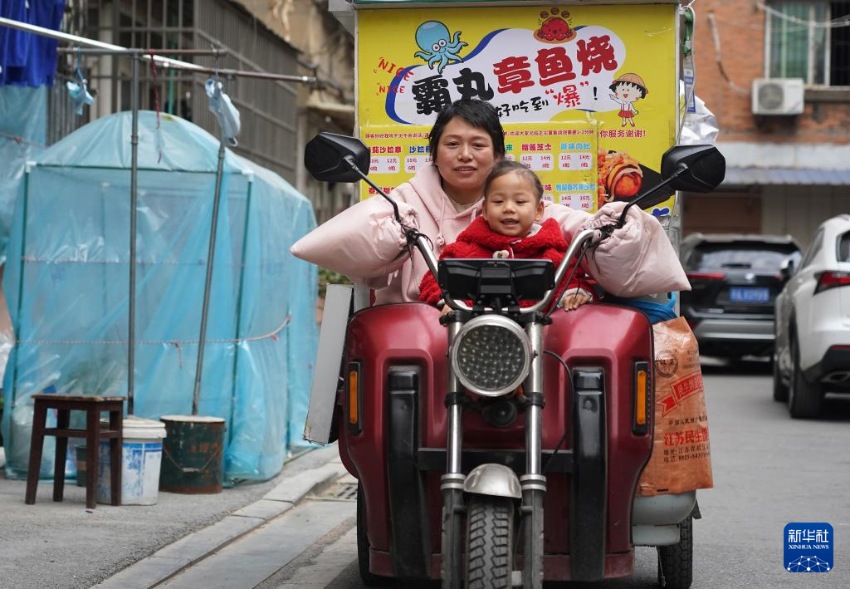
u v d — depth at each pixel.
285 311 8.45
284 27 17.02
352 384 4.16
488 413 3.79
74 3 10.48
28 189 7.54
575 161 5.52
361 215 4.29
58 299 7.55
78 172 7.54
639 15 5.61
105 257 7.58
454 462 3.77
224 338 7.63
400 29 5.72
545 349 4.07
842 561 5.70
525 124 5.55
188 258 7.61
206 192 7.63
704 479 4.53
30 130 9.46
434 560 4.13
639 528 4.50
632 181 5.57
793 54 24.23
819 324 10.83
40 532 5.90
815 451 9.36
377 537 4.20
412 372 4.05
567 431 4.01
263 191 7.96
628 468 4.07
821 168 24.16
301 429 9.27
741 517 6.80
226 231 7.68
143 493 6.73
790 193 24.22
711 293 15.79
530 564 3.68
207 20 12.74
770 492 7.60
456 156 4.48
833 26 24.08
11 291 7.55
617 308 4.17
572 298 4.18
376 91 5.73
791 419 11.43
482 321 3.63
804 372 11.09
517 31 5.67
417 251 4.54
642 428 4.07
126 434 6.70
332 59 19.41
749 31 24.23
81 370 7.56
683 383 4.50
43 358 7.53
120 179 7.57
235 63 13.59
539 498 3.71
